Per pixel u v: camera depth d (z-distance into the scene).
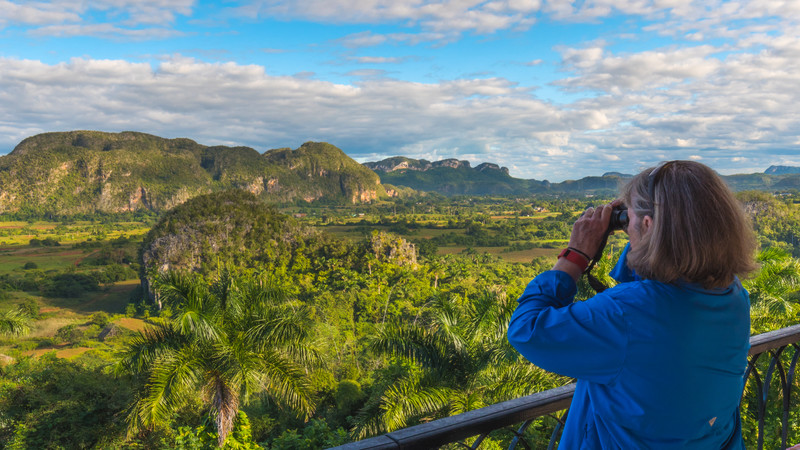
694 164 0.84
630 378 0.78
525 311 0.89
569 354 0.82
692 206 0.77
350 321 55.22
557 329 0.82
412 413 9.47
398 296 72.44
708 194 0.78
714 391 0.79
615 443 0.82
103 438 13.23
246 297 11.76
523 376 9.48
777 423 7.70
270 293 12.10
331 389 17.34
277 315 11.52
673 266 0.78
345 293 65.81
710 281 0.80
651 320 0.77
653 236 0.80
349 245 117.19
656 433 0.78
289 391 10.92
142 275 108.56
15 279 109.62
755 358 1.63
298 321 11.38
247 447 10.46
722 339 0.80
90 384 14.12
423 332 10.27
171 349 10.88
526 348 0.86
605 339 0.79
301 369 11.15
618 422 0.81
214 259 111.19
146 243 118.44
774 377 7.88
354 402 16.52
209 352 10.64
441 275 95.12
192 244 114.12
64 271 122.50
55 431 13.00
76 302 99.88
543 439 6.33
